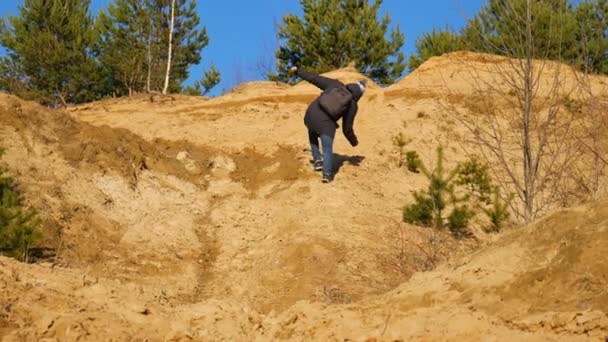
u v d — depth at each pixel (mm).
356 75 19203
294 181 14367
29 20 26203
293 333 7422
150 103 18688
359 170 14750
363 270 11414
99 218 12273
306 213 13125
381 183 14445
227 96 18156
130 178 13492
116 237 12008
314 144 14406
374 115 17234
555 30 16109
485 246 8289
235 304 8000
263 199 13898
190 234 12570
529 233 7855
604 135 14461
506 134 15242
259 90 18469
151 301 7867
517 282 7363
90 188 12875
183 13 28656
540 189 11359
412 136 16234
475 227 12922
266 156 15219
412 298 7691
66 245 11445
